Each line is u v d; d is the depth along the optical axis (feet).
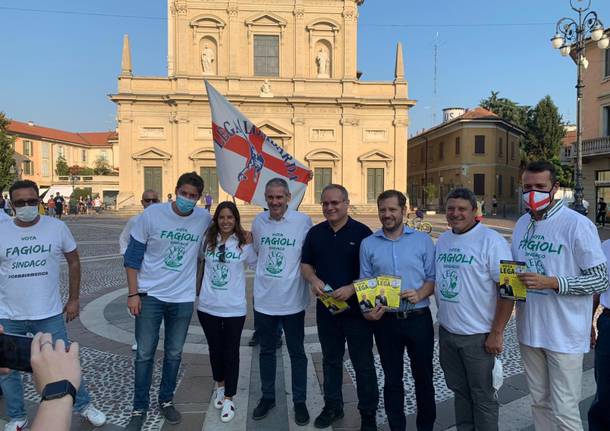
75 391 4.37
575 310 10.57
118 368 18.33
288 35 129.59
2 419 14.12
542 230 10.99
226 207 14.48
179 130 124.47
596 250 10.34
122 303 29.17
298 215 14.65
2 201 23.00
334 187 13.47
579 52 55.88
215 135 19.43
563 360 10.57
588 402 15.01
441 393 15.96
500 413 14.26
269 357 14.44
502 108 185.16
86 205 147.74
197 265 15.11
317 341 21.90
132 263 14.03
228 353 14.33
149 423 13.98
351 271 13.48
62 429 4.03
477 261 11.15
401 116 130.72
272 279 14.17
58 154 231.09
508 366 18.22
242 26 128.26
